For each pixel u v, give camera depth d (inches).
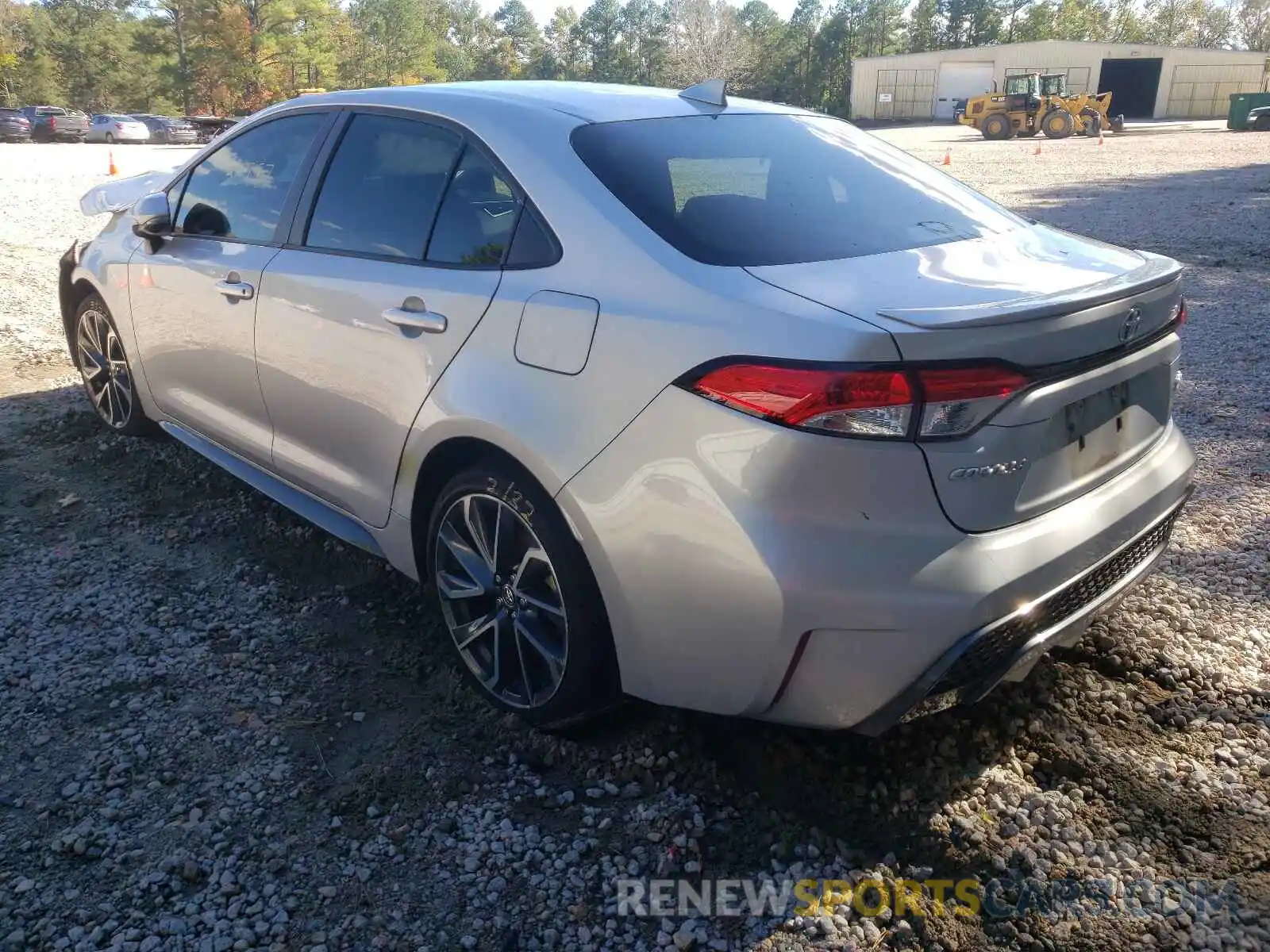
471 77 5157.5
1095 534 97.4
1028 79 1626.5
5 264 372.5
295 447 143.3
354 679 125.2
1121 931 88.8
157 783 106.0
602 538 97.4
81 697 120.2
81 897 91.5
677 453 91.9
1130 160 1028.5
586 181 109.1
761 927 89.8
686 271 97.3
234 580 148.3
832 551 86.4
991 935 88.8
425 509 123.3
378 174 131.6
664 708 118.3
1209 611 139.3
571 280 104.0
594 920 90.6
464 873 95.7
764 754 110.6
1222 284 364.8
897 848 98.4
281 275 137.9
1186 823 101.1
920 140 1619.1
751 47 3644.2
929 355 84.4
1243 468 190.1
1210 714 117.8
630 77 4623.5
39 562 152.0
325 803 104.0
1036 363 89.0
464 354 110.9
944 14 4441.4
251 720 116.6
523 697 114.2
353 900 92.3
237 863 95.9
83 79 3742.6
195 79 3152.1
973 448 87.0
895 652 87.7
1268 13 4298.7
